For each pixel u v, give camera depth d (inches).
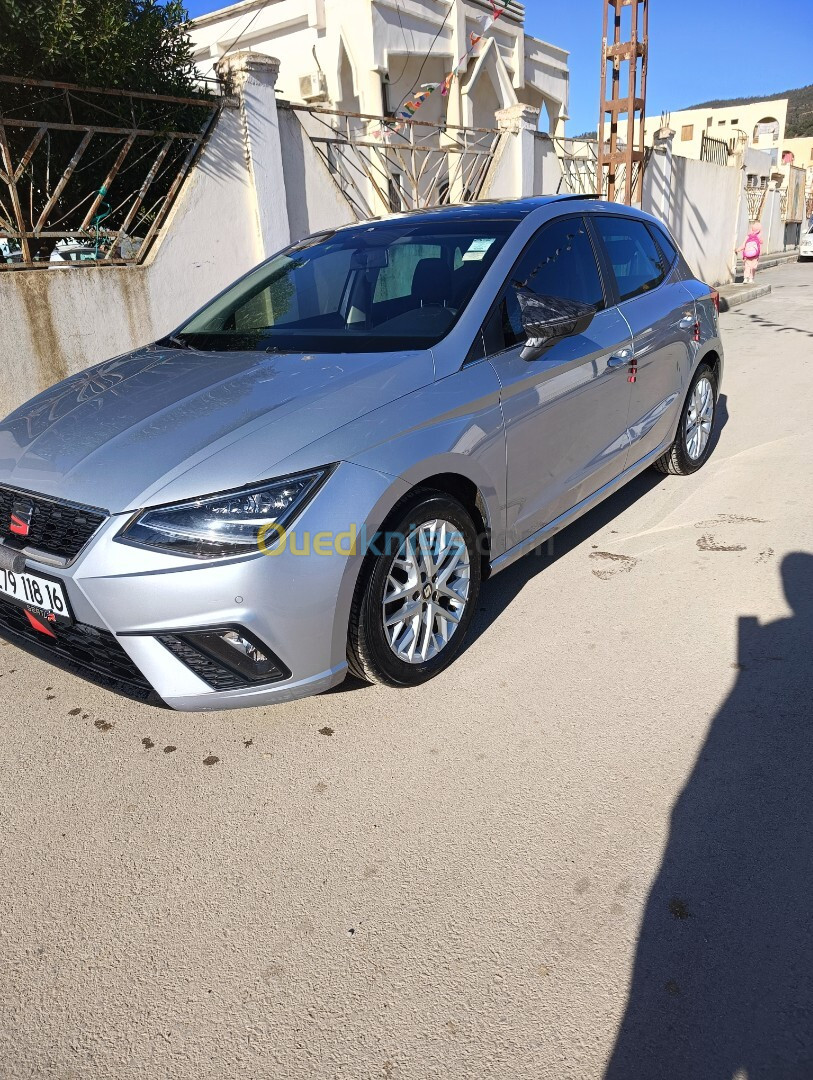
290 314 134.1
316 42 448.1
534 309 115.1
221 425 96.3
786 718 101.8
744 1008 65.2
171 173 257.4
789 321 439.5
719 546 154.3
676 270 181.0
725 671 113.0
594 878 79.0
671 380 169.0
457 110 506.6
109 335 232.7
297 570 89.1
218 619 87.3
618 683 111.7
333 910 77.0
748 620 126.4
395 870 81.4
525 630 127.0
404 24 447.5
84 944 74.7
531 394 120.6
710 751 96.7
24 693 115.6
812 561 145.3
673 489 186.4
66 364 223.8
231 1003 68.3
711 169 619.8
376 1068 62.2
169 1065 63.5
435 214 146.0
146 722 108.0
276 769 97.6
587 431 137.9
